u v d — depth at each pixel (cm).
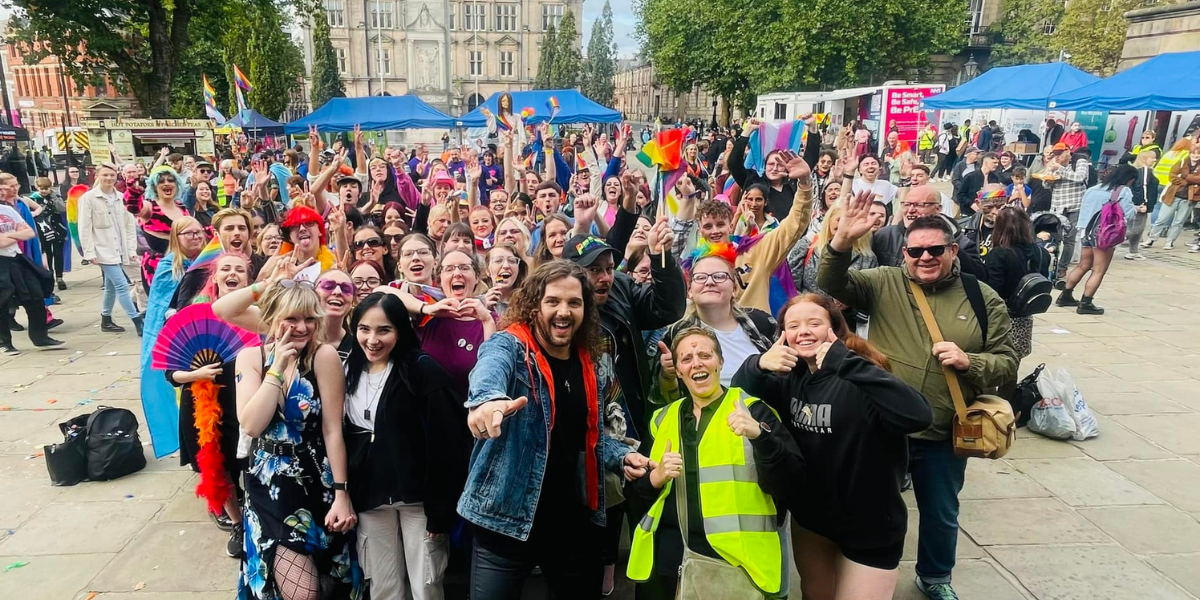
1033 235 459
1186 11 1919
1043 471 472
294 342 281
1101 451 501
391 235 507
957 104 1828
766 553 250
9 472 479
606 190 641
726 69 3381
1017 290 435
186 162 1295
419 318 339
